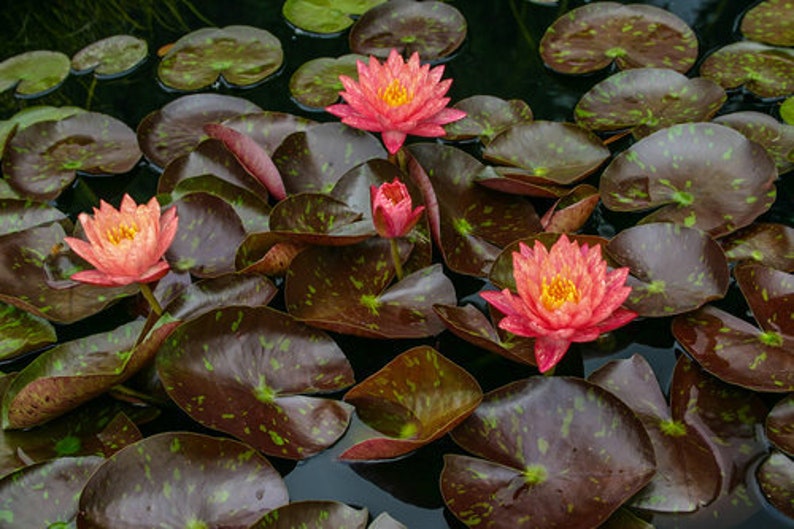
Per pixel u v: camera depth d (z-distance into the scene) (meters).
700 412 1.72
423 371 1.75
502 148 2.40
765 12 2.83
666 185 2.22
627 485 1.53
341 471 1.71
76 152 2.57
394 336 1.88
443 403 1.71
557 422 1.65
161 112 2.65
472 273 2.07
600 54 2.78
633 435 1.59
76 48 3.14
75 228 2.24
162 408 1.85
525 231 2.16
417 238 2.14
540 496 1.55
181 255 2.13
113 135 2.62
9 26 3.29
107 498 1.55
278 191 2.29
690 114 2.46
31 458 1.71
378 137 2.70
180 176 2.37
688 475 1.60
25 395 1.66
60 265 2.12
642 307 1.91
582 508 1.51
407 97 2.09
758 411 1.72
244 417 1.71
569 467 1.59
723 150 2.23
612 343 1.94
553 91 2.73
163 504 1.56
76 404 1.79
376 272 2.05
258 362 1.81
